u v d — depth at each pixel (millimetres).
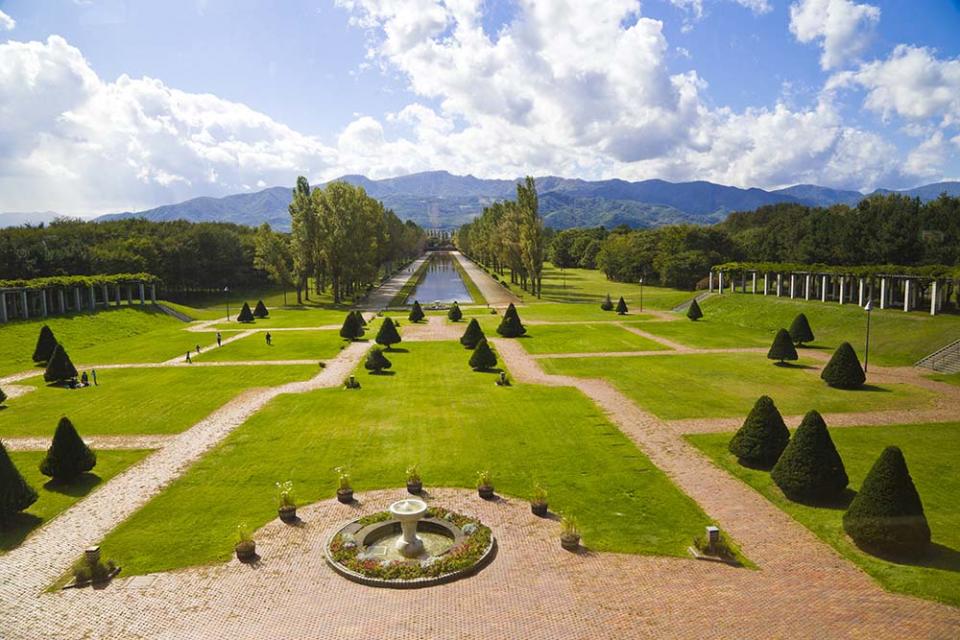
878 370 48875
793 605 17172
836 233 106625
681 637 15703
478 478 26312
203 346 62594
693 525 22531
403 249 189000
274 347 61594
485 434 32938
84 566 19094
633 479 26797
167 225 143375
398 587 18531
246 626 16562
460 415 36500
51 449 26672
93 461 27484
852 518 20703
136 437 32906
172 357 56875
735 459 28938
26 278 90125
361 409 37906
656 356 55562
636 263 146125
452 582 18844
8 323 65562
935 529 21781
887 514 19859
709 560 19969
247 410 37906
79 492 25828
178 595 18172
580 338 66125
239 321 82438
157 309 87625
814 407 37719
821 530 21984
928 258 90312
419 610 17281
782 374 47344
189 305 111812
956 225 91312
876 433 32406
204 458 29703
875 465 20656
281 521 23094
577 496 25125
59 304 76188
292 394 41875
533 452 30172
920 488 25266
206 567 19797
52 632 16344
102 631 16375
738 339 65375
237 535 21922
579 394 41438
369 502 24766
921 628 15922
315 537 21891
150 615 17125
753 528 22266
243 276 134000
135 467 28594
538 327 74312
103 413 37531
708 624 16266
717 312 84750
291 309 99562
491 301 107062
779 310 76750
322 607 17500
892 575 18797
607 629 16141
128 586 18688
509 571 19438
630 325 76188
